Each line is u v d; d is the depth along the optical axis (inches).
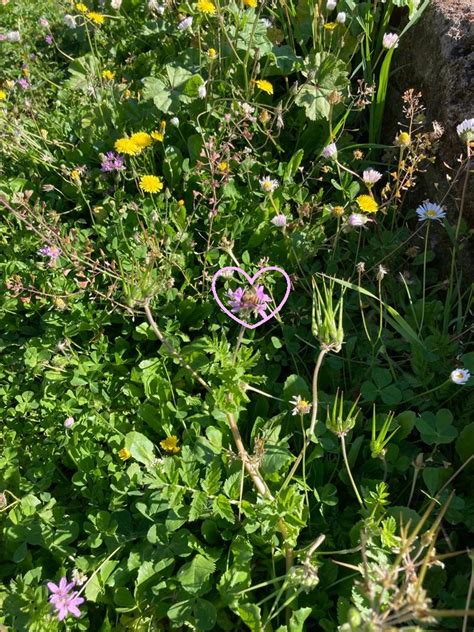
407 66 27.1
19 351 23.1
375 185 27.3
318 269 23.9
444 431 18.2
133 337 22.5
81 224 26.9
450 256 23.3
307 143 28.4
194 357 20.5
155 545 17.1
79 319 23.0
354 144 26.7
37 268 24.5
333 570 16.4
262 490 16.6
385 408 20.1
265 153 26.8
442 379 20.5
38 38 38.6
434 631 15.0
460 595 15.7
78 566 16.8
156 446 19.4
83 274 22.6
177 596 16.3
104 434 19.7
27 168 28.8
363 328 22.5
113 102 29.0
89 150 28.5
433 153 23.4
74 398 20.8
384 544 15.8
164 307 22.8
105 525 17.5
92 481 18.8
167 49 33.7
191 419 19.7
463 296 21.5
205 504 17.0
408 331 20.4
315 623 16.2
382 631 11.1
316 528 17.6
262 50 29.1
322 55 27.5
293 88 26.4
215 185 23.7
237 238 24.8
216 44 29.3
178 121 27.2
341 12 29.0
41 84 33.4
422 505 17.5
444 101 23.5
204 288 23.5
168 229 24.4
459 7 24.5
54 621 15.6
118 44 35.7
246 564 16.0
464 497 18.0
